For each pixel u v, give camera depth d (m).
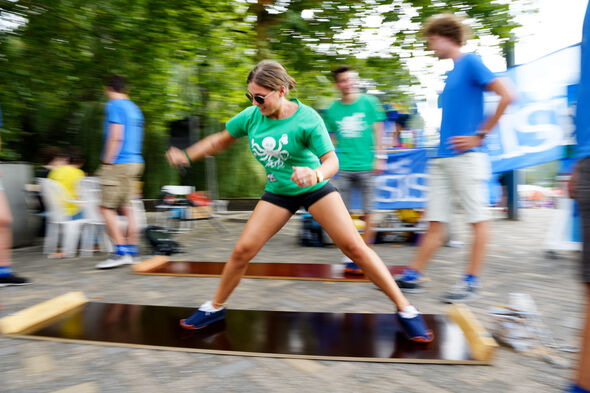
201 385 2.00
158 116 7.86
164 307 3.21
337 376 2.10
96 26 6.58
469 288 3.33
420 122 6.35
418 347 2.42
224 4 7.23
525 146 6.37
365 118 4.40
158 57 7.09
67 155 5.86
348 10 8.70
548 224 8.41
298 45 9.01
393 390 1.96
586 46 1.64
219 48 7.61
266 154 2.37
